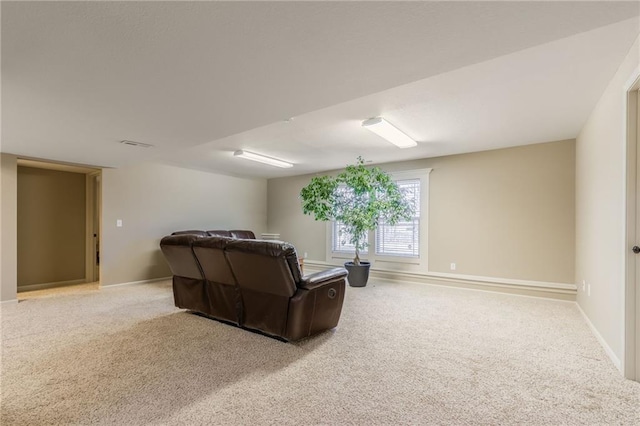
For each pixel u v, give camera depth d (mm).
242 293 3043
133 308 3836
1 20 1334
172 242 3355
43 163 4770
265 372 2234
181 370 2254
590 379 2156
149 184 5594
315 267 6832
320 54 1665
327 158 5539
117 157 4281
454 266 5152
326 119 3426
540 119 3465
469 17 1352
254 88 2094
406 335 2984
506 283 4668
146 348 2631
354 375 2199
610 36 1890
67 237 5852
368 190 5035
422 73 1904
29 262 5410
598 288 2918
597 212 2969
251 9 1282
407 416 1737
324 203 5352
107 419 1694
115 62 1727
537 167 4520
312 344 2754
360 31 1456
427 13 1321
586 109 3146
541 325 3270
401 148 4777
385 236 5840
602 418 1729
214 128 2986
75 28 1406
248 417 1723
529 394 1965
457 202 5148
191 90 2115
